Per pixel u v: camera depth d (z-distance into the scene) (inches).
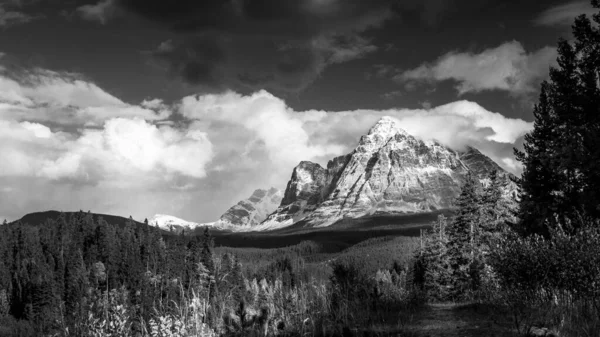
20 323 2022.6
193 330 384.8
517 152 1151.0
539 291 510.9
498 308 494.9
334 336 417.4
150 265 3622.0
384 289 575.8
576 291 474.9
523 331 379.9
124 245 5167.3
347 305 488.7
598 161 868.6
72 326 390.0
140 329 382.9
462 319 458.9
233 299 438.9
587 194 907.4
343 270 555.5
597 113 954.1
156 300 406.3
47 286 3216.0
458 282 1441.9
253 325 426.0
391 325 445.4
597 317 382.9
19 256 5698.8
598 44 986.7
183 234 4751.5
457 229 1742.1
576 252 483.2
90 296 410.0
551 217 1006.4
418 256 2185.0
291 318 444.1
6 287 4662.9
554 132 1053.2
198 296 411.5
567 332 366.0
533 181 1077.1
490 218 1688.0
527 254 533.0
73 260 4394.7
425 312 529.7
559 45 1025.5
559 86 1009.5
